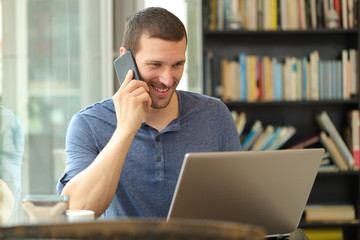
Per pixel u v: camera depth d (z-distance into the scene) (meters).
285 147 4.10
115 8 4.07
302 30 4.00
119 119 1.88
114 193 1.83
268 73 4.05
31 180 3.00
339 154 4.00
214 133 2.14
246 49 4.22
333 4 4.07
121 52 2.05
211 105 2.20
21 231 0.66
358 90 4.02
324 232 4.01
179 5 4.29
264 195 1.44
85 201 1.78
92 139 2.03
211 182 1.35
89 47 3.59
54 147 3.21
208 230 0.63
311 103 4.02
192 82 4.36
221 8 4.06
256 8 4.07
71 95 3.39
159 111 2.05
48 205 1.29
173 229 0.64
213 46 4.21
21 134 2.59
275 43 4.22
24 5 2.95
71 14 3.39
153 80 1.95
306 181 1.49
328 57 4.22
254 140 3.99
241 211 1.44
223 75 4.05
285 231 1.58
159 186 1.99
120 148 1.83
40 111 3.07
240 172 1.36
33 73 3.02
